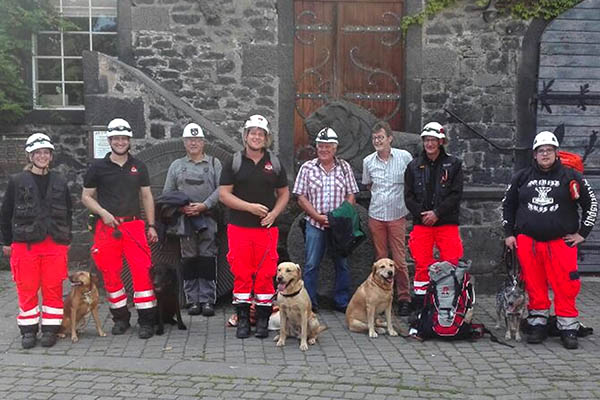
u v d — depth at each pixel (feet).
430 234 18.88
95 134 23.09
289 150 28.71
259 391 13.84
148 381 14.46
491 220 23.02
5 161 27.84
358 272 21.59
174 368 15.23
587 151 27.81
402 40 28.99
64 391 13.88
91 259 22.63
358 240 20.08
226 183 17.54
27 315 17.01
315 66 29.09
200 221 20.11
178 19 27.89
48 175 17.22
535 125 28.09
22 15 27.55
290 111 28.60
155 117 23.06
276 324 18.43
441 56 28.37
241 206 17.30
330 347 17.03
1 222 17.08
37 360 15.85
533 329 17.52
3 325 19.06
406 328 18.93
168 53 27.94
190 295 20.61
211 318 20.06
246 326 17.92
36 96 28.55
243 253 17.60
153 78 27.96
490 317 20.26
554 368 15.42
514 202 18.15
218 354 16.34
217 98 28.27
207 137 23.06
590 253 27.12
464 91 28.48
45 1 28.43
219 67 28.14
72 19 29.12
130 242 17.89
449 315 17.47
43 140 16.94
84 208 27.81
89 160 23.16
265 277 17.76
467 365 15.61
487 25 28.14
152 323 18.11
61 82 29.12
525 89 28.07
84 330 18.60
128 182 17.85
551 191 17.12
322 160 20.13
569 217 17.16
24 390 13.93
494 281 23.02
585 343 17.51
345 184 20.33
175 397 13.53
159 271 18.03
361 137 23.94
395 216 20.30
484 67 28.30
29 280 16.87
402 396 13.60
